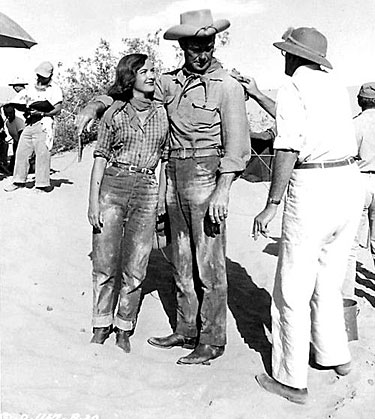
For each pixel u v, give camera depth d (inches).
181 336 190.2
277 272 161.8
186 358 177.9
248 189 438.9
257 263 272.8
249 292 239.9
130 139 173.5
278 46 160.7
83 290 231.8
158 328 203.2
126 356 179.3
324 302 168.9
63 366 167.8
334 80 160.1
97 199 175.6
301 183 155.0
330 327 170.2
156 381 167.0
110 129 174.4
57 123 575.8
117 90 172.6
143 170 176.1
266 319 215.2
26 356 169.8
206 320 179.3
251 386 164.6
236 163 167.8
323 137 152.8
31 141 374.9
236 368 176.2
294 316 157.1
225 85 168.7
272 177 153.9
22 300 211.3
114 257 179.8
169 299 227.5
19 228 297.1
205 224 173.3
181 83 173.6
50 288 228.4
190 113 170.7
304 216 154.6
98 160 175.3
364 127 221.3
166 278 247.1
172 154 177.2
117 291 226.8
